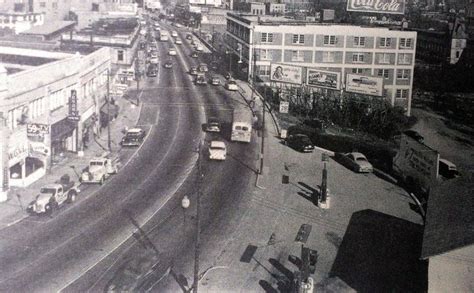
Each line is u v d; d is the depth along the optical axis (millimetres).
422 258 28891
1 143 44375
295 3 180125
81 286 31906
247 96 93750
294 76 94688
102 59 72438
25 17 125812
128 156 60375
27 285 31750
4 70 43844
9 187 46438
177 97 90125
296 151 65812
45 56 62906
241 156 61938
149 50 130625
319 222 44344
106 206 45250
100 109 71562
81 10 146875
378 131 87125
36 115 50594
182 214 44188
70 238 38656
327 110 89000
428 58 171875
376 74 104875
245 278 34312
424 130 106312
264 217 44750
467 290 28250
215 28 183750
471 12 196875
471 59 158625
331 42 102500
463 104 130250
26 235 38844
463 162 88500
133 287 30406
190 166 57312
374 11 115625
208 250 38062
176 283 33094
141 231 40469
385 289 33781
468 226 30266
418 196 52156
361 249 39500
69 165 55875
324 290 33344
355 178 57000
